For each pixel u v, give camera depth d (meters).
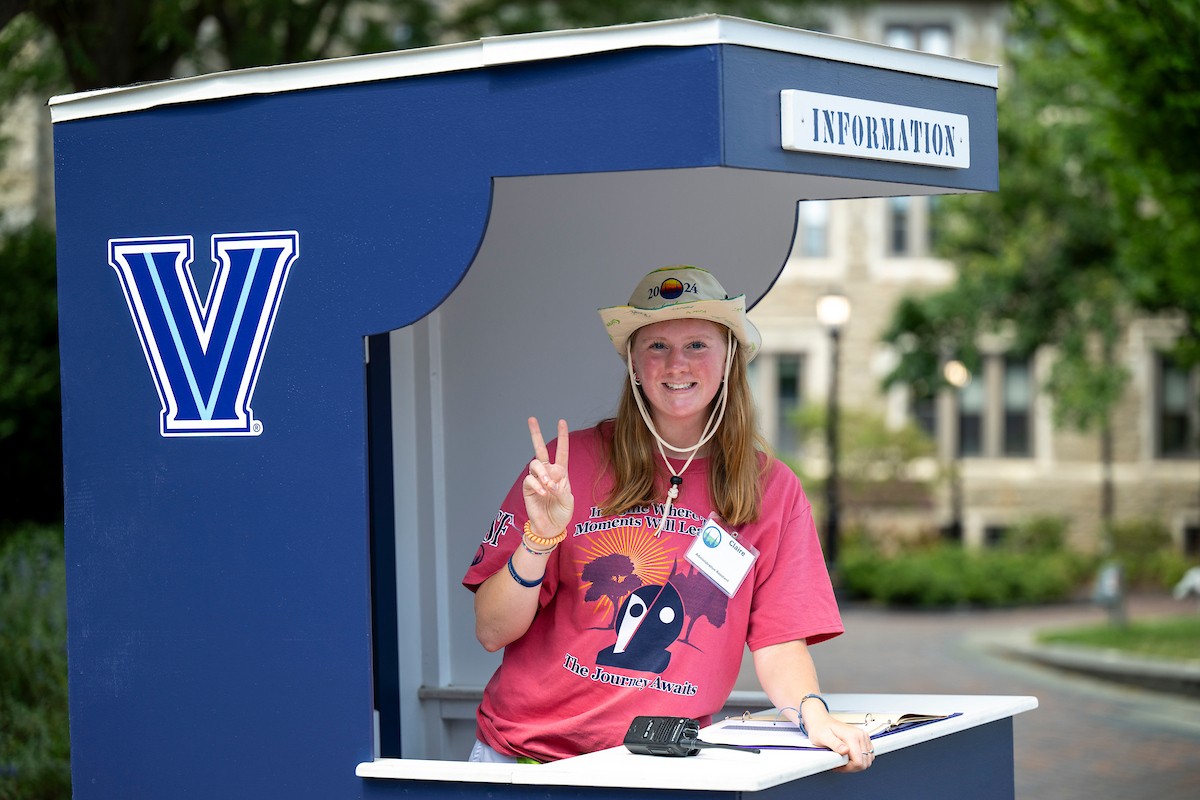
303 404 3.06
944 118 3.25
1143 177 9.04
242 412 3.10
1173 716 11.16
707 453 3.30
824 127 2.92
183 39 7.98
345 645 3.03
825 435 28.36
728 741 3.03
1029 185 20.70
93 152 3.22
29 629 7.55
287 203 3.07
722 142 2.75
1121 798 8.05
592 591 3.25
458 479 4.34
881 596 24.95
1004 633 19.17
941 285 30.58
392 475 4.23
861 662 15.65
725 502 3.25
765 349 30.72
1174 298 11.39
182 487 3.15
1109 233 20.00
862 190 3.86
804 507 3.35
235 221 3.11
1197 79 7.94
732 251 4.13
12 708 6.97
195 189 3.14
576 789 2.81
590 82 2.85
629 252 4.25
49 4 7.14
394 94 2.99
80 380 3.23
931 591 24.53
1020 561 25.86
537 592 3.19
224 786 3.12
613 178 4.20
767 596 3.28
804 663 3.23
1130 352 30.34
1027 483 30.38
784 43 2.87
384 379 4.21
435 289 2.96
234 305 3.11
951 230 22.73
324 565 3.04
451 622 4.33
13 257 12.11
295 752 3.06
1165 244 9.66
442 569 4.32
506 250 4.33
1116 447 30.36
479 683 4.30
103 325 3.22
